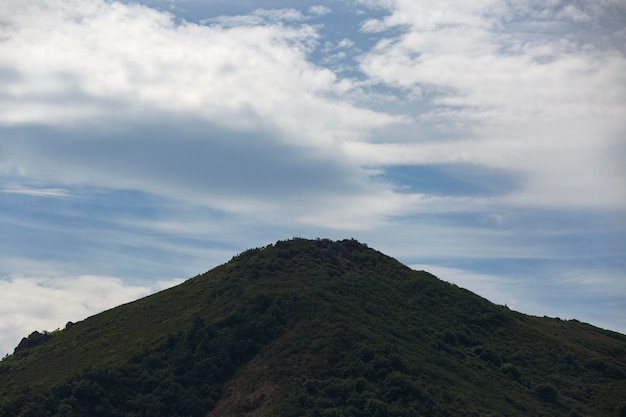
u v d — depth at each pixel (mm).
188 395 99938
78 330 124438
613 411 107750
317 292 115562
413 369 100188
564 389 111062
